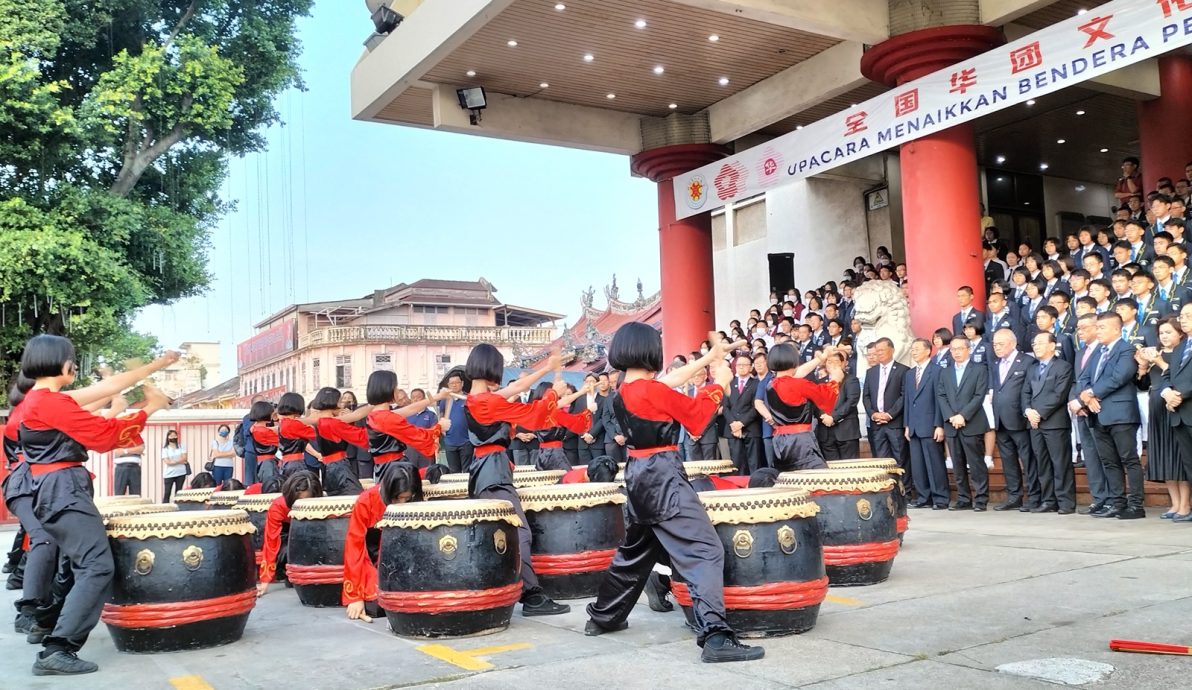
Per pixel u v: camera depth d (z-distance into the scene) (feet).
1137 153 73.31
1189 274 31.65
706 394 14.62
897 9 43.01
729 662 13.52
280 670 14.48
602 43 48.11
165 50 61.87
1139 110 54.49
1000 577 19.39
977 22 41.70
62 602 17.33
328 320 138.41
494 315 142.00
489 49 48.39
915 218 43.01
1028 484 32.14
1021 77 38.73
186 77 61.72
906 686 11.96
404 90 50.52
